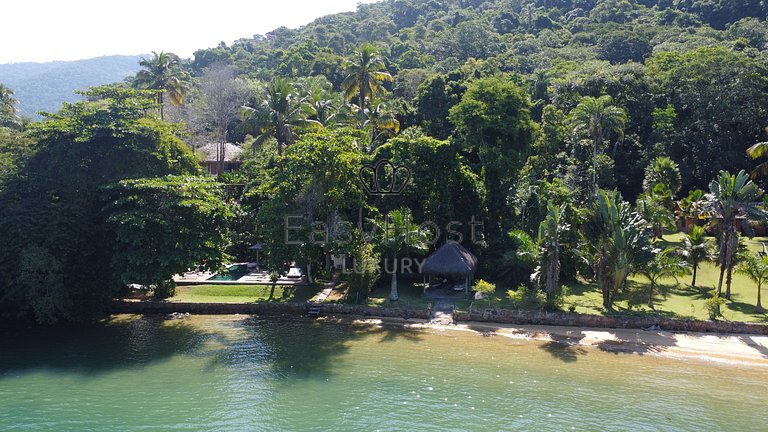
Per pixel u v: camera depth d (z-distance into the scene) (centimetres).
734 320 3828
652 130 7619
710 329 3803
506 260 4691
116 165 4388
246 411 2734
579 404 2814
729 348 3534
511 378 3136
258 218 4566
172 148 4853
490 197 5316
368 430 2559
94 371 3228
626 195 7600
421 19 17600
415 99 7750
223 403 2823
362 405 2809
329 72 10050
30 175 4209
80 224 4172
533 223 5181
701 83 7475
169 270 4103
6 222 3922
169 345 3678
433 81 7394
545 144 6888
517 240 4756
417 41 14350
